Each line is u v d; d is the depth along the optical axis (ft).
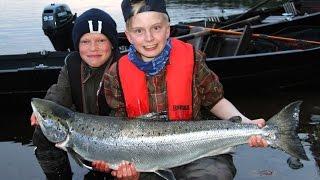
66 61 4.81
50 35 8.96
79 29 4.55
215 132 3.60
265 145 3.54
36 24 14.99
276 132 3.50
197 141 3.63
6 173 5.13
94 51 4.52
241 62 7.54
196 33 8.37
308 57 7.71
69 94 4.82
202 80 3.99
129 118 3.80
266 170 4.96
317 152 5.34
